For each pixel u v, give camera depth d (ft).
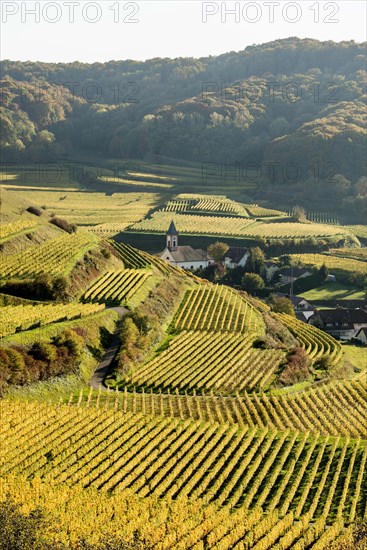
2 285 411.95
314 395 370.32
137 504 232.94
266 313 495.41
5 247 464.65
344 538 228.84
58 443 263.49
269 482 265.13
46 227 526.16
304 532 232.73
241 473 268.00
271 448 293.23
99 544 203.62
